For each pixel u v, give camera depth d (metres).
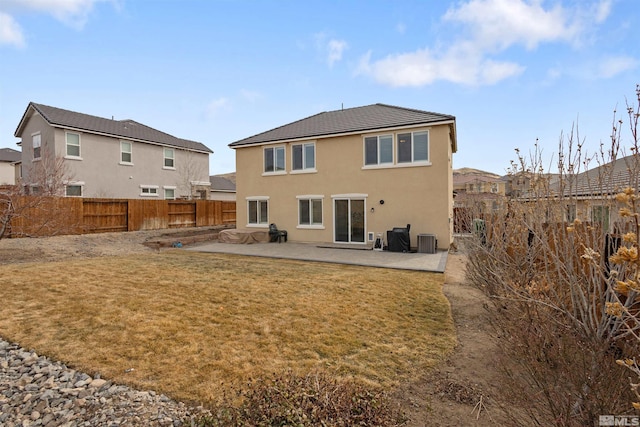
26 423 3.20
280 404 2.91
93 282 7.76
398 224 15.01
